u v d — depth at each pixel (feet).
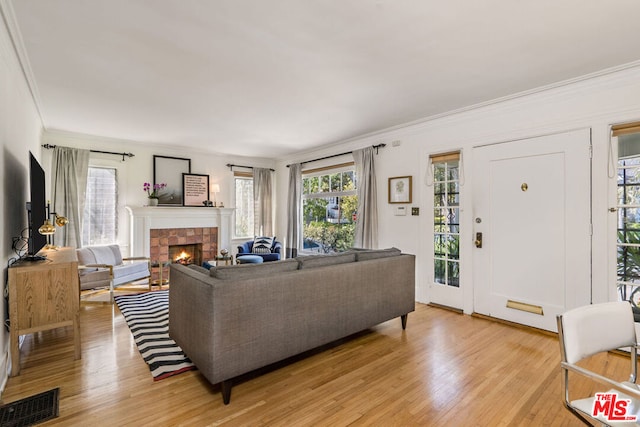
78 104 11.51
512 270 11.06
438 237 13.33
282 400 6.54
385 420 5.90
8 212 7.99
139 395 6.65
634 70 8.60
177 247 19.58
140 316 11.48
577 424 5.76
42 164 15.15
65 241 15.43
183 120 13.52
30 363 8.02
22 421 5.76
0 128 7.04
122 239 17.60
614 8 6.11
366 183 15.71
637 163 8.74
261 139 17.06
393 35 7.06
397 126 14.32
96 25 6.63
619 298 9.01
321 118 13.23
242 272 7.24
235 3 5.92
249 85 9.81
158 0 5.81
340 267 8.70
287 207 21.83
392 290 10.19
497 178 11.43
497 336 9.94
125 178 17.69
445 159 12.92
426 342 9.51
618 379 7.35
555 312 10.05
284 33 6.96
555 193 10.09
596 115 9.30
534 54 7.94
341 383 7.20
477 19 6.47
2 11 6.09
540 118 10.39
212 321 6.25
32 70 8.75
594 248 9.35
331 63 8.38
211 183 20.80
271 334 7.18
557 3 5.96
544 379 7.35
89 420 5.82
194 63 8.36
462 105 11.67
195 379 7.34
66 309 8.12
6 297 7.78
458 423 5.82
